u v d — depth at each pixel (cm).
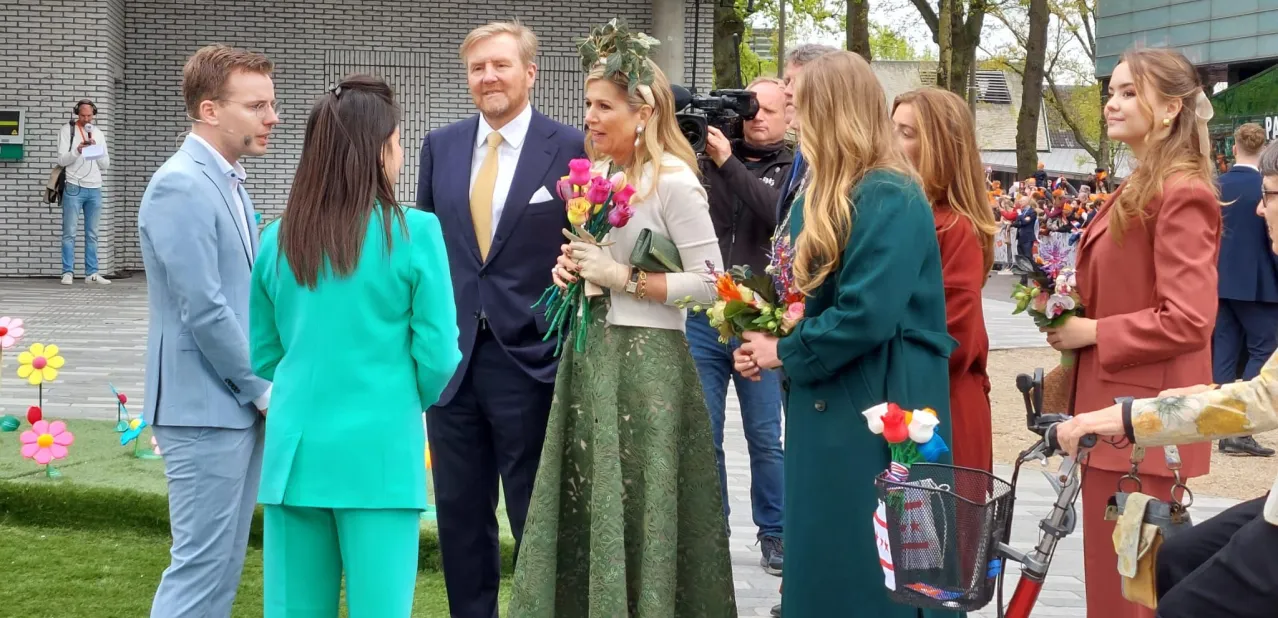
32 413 576
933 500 274
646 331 381
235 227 382
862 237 328
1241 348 848
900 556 278
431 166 450
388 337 334
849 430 336
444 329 337
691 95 509
